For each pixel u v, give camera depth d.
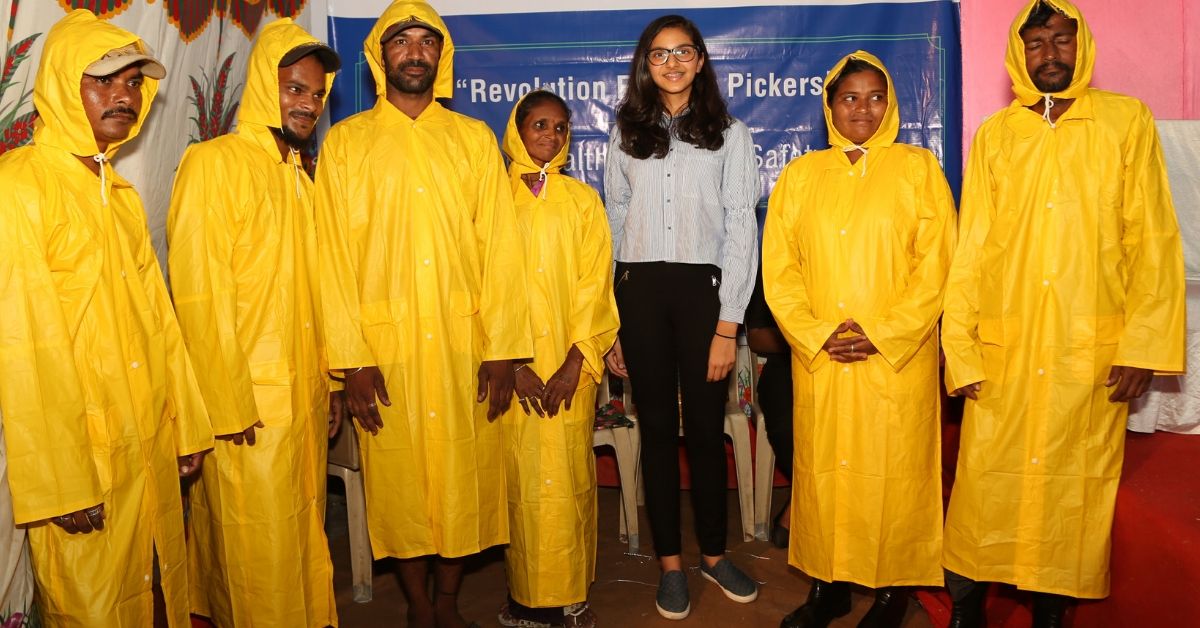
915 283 2.33
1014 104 2.35
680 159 2.64
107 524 1.83
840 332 2.37
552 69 3.75
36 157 1.77
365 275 2.30
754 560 3.22
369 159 2.31
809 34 3.68
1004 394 2.29
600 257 2.57
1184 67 3.57
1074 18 2.18
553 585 2.54
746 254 2.62
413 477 2.35
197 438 2.03
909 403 2.35
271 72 2.19
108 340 1.82
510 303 2.40
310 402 2.29
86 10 1.93
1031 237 2.25
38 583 1.82
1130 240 2.21
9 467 1.67
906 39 3.65
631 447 3.32
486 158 2.43
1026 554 2.30
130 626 1.88
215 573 2.24
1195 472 2.46
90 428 1.80
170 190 2.58
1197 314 2.82
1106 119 2.20
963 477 2.36
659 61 2.59
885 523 2.38
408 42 2.30
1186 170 3.32
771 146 3.73
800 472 2.49
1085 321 2.21
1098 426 2.25
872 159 2.42
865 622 2.59
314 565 2.32
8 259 1.66
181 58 2.57
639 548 3.39
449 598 2.53
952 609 2.48
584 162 3.77
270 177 2.21
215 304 2.08
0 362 1.65
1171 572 2.08
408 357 2.32
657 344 2.65
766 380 3.29
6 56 1.91
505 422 2.55
